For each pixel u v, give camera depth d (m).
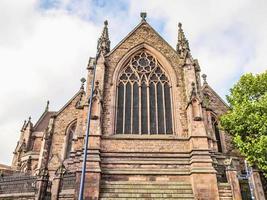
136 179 27.88
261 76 36.44
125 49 35.91
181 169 28.45
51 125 47.34
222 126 36.19
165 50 35.97
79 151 29.59
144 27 37.78
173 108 32.53
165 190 26.78
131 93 33.56
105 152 29.12
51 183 30.12
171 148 29.61
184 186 27.20
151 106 32.97
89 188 26.08
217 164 31.72
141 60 35.69
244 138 33.56
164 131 31.58
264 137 30.27
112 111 31.73
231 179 26.81
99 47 35.94
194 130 29.62
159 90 33.97
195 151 28.47
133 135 30.56
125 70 34.94
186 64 34.06
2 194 30.81
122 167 28.53
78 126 34.72
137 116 32.31
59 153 45.19
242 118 33.38
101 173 27.70
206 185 26.30
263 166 29.59
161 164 28.75
